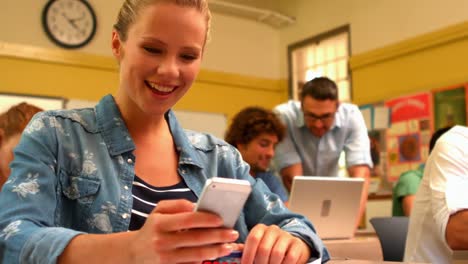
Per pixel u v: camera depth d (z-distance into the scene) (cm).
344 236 221
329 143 282
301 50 591
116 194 77
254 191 90
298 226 80
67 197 76
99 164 78
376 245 216
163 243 54
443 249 170
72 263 59
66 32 483
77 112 83
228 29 581
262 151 240
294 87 598
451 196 149
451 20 430
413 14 462
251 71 592
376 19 498
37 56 465
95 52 495
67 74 478
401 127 461
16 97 400
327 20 554
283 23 606
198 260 56
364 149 286
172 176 84
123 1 80
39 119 79
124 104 83
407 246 183
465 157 158
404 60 465
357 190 219
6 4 462
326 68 560
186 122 450
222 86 566
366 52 502
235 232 57
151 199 80
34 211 68
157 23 73
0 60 452
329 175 289
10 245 63
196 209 55
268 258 69
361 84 507
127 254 55
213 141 94
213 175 89
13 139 121
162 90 76
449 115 422
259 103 592
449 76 425
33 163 73
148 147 84
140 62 74
